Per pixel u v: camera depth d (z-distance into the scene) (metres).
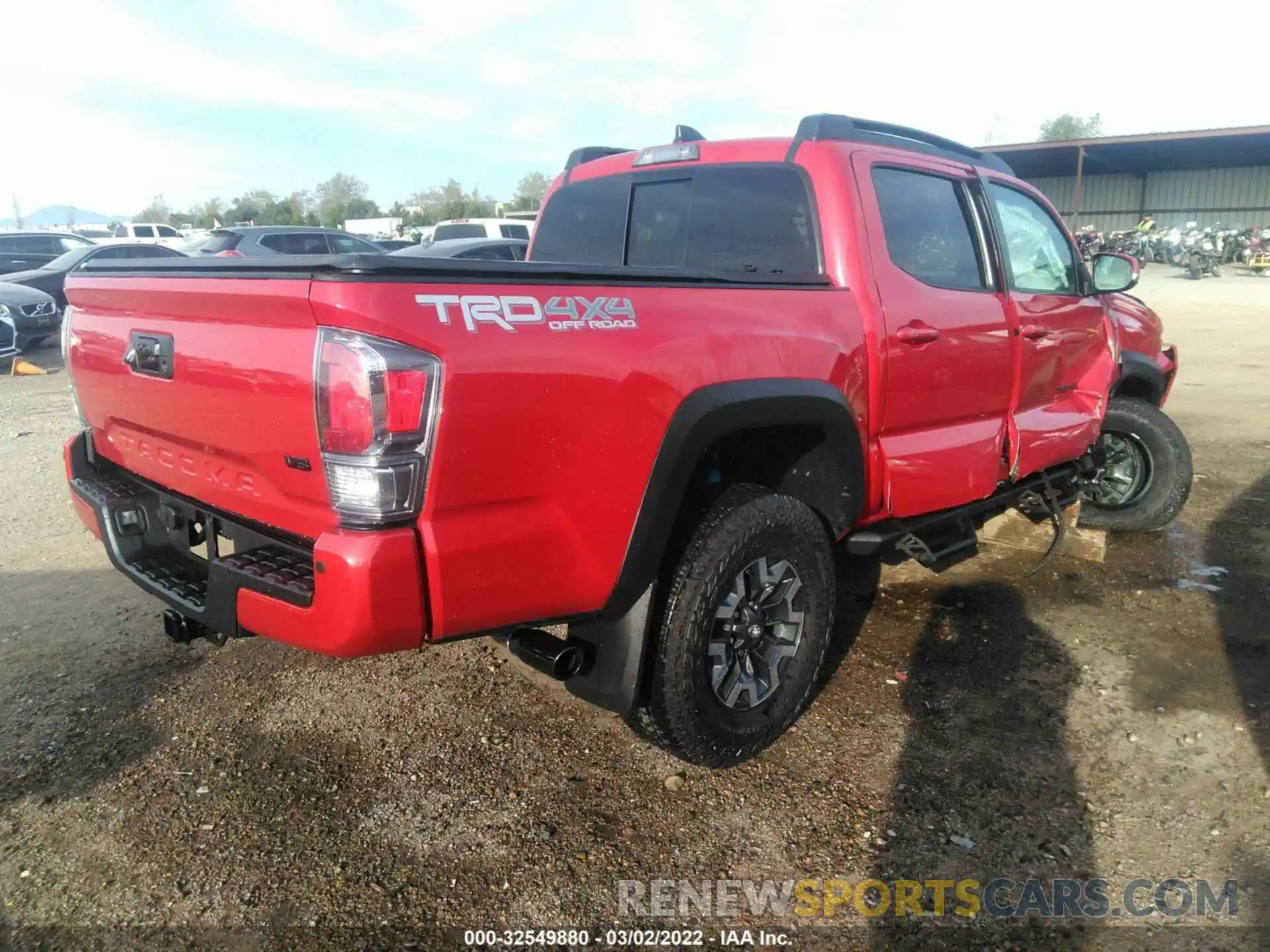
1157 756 3.13
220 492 2.65
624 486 2.47
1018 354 3.97
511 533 2.30
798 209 3.36
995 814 2.84
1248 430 8.07
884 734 3.28
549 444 2.31
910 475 3.48
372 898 2.48
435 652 3.85
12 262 16.97
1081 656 3.86
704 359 2.62
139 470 3.09
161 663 3.75
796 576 3.07
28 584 4.61
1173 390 10.09
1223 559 4.98
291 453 2.27
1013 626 4.15
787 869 2.61
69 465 3.37
